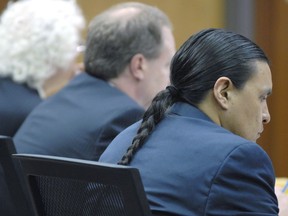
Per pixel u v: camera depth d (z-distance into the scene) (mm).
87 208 4430
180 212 4469
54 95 7328
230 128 4898
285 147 13703
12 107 8562
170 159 4672
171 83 5059
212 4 13516
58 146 6723
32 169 4645
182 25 13625
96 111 6750
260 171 4520
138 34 7176
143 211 4094
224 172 4430
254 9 13367
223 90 4824
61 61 8727
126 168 4035
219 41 4871
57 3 8867
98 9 13414
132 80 7246
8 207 5566
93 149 6555
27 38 8656
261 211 4465
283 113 13625
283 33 13477
